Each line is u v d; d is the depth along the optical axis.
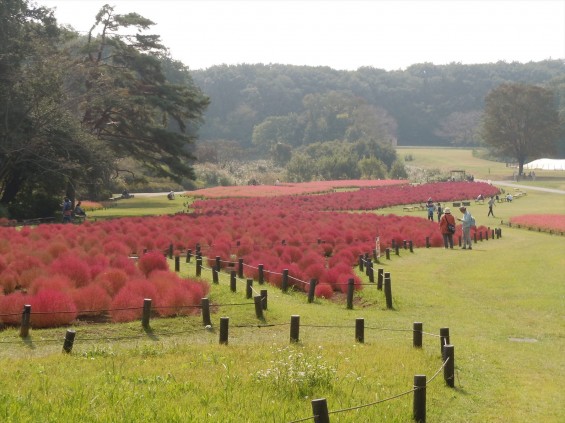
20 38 53.53
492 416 10.20
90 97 60.12
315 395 10.30
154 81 66.69
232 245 30.53
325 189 96.06
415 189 93.75
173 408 9.19
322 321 17.20
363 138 171.75
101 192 73.50
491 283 25.28
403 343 15.09
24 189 55.34
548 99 136.50
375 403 9.44
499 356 14.44
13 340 13.88
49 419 8.55
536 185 116.00
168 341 14.43
